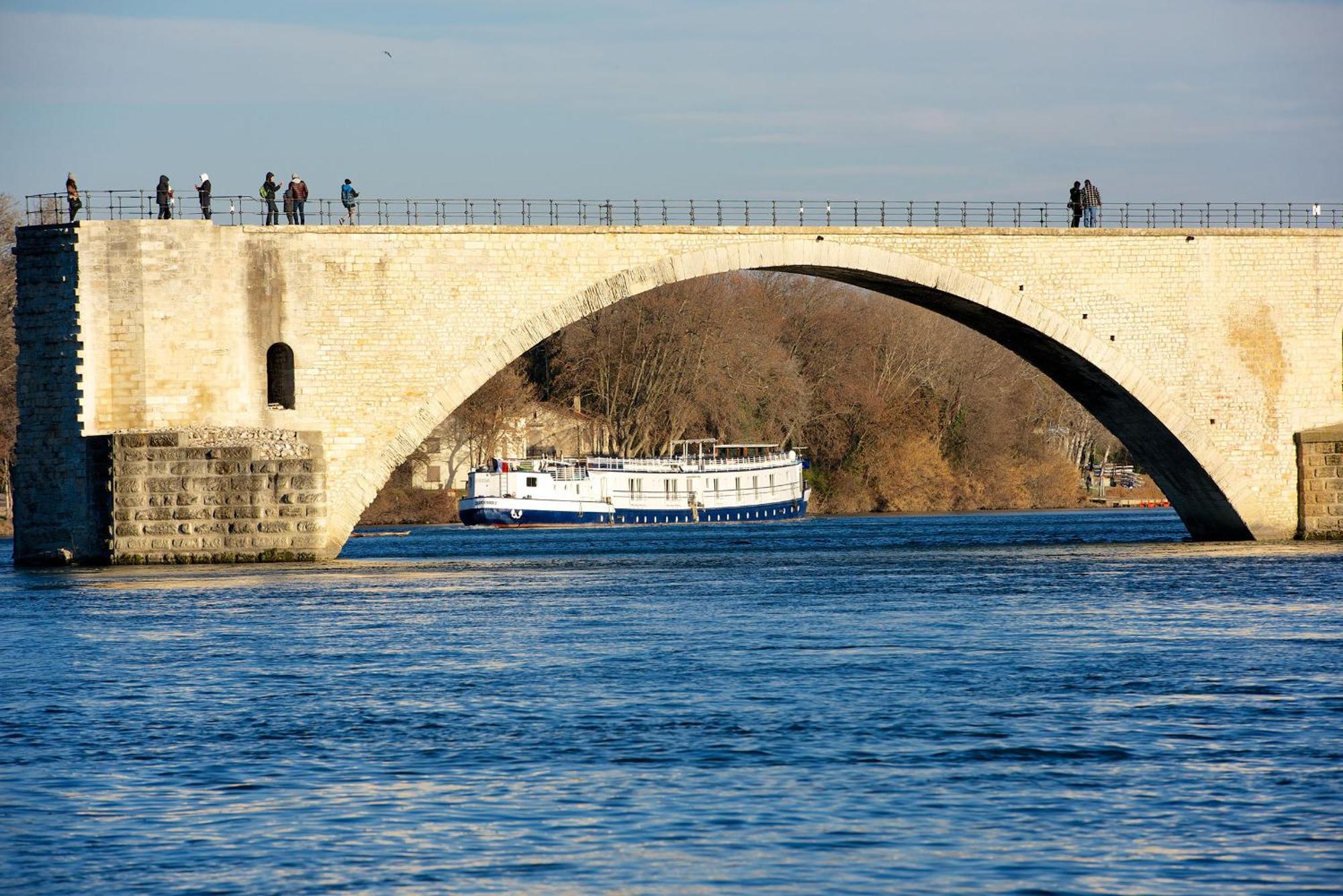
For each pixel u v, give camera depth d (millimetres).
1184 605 147250
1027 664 106875
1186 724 84500
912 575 191875
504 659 112562
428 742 81625
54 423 199500
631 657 112625
